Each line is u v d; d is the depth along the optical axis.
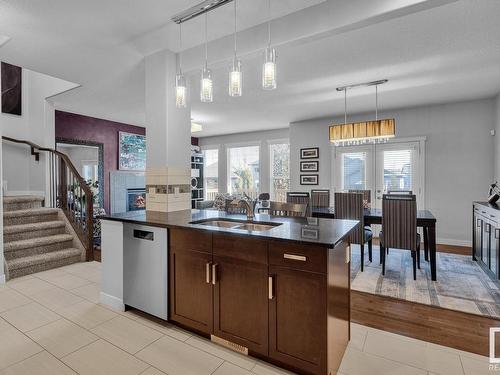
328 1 2.26
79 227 4.36
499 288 3.13
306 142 6.68
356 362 1.89
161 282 2.35
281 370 1.80
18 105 5.19
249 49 2.68
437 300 2.85
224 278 2.01
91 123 6.30
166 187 3.09
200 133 8.41
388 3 2.05
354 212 3.93
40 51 3.11
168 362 1.88
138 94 4.59
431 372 1.79
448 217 5.26
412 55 3.21
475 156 5.04
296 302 1.71
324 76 3.84
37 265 3.70
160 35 2.79
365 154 6.03
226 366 1.84
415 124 5.50
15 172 5.11
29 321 2.42
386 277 3.54
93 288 3.17
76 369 1.81
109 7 2.34
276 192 7.84
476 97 4.84
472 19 2.49
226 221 2.62
